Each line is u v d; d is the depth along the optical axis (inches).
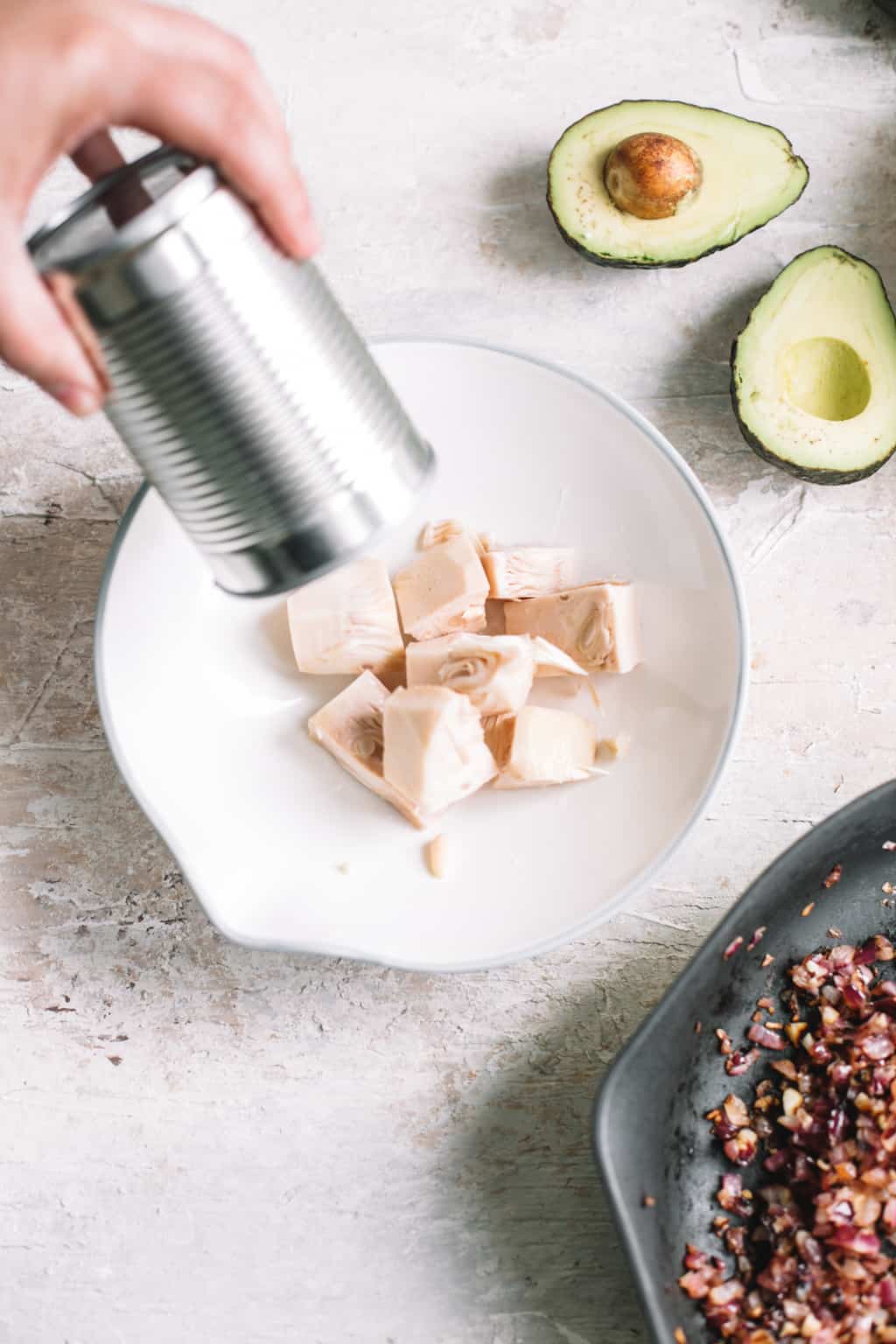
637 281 31.8
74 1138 30.6
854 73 32.2
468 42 32.3
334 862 30.2
